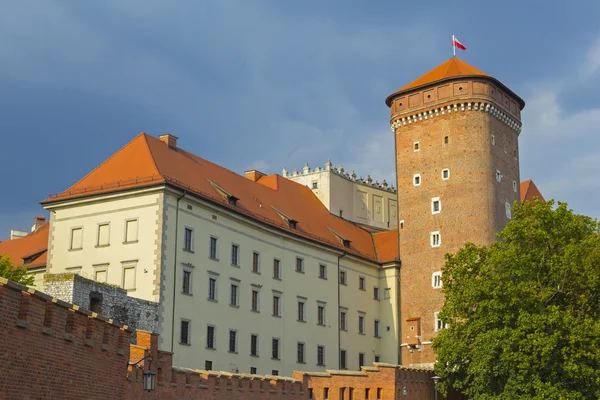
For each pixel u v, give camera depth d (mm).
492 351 53438
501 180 79188
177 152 66188
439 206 78812
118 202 57844
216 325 59094
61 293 44812
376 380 57719
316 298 72375
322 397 52844
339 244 78188
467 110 78688
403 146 82312
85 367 23453
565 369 51125
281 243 69125
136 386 32531
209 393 40531
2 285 18438
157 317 53188
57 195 60531
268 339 65000
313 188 93062
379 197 100312
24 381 19500
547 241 57000
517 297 53812
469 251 59594
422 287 78625
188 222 58031
